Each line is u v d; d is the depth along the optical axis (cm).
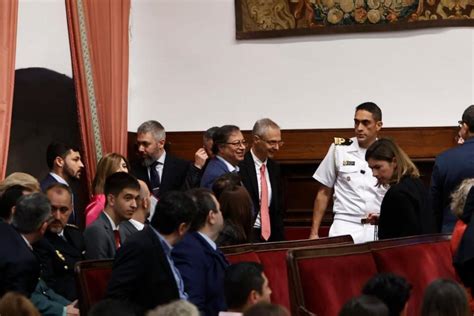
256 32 964
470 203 541
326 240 629
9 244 491
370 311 344
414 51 950
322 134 937
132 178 564
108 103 852
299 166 940
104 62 848
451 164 657
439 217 671
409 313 566
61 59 871
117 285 458
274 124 753
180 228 478
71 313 535
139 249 462
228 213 587
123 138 883
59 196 580
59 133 859
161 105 975
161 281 463
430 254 590
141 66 980
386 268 566
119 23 880
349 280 546
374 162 614
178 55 975
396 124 951
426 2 946
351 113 955
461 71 946
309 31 955
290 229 936
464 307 377
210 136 825
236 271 439
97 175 651
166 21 977
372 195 751
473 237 521
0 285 487
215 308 502
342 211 760
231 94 970
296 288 530
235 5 965
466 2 945
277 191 759
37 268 500
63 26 878
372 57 955
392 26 947
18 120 826
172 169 827
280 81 964
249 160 750
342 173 761
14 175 568
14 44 666
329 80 958
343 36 958
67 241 606
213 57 973
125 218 561
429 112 948
